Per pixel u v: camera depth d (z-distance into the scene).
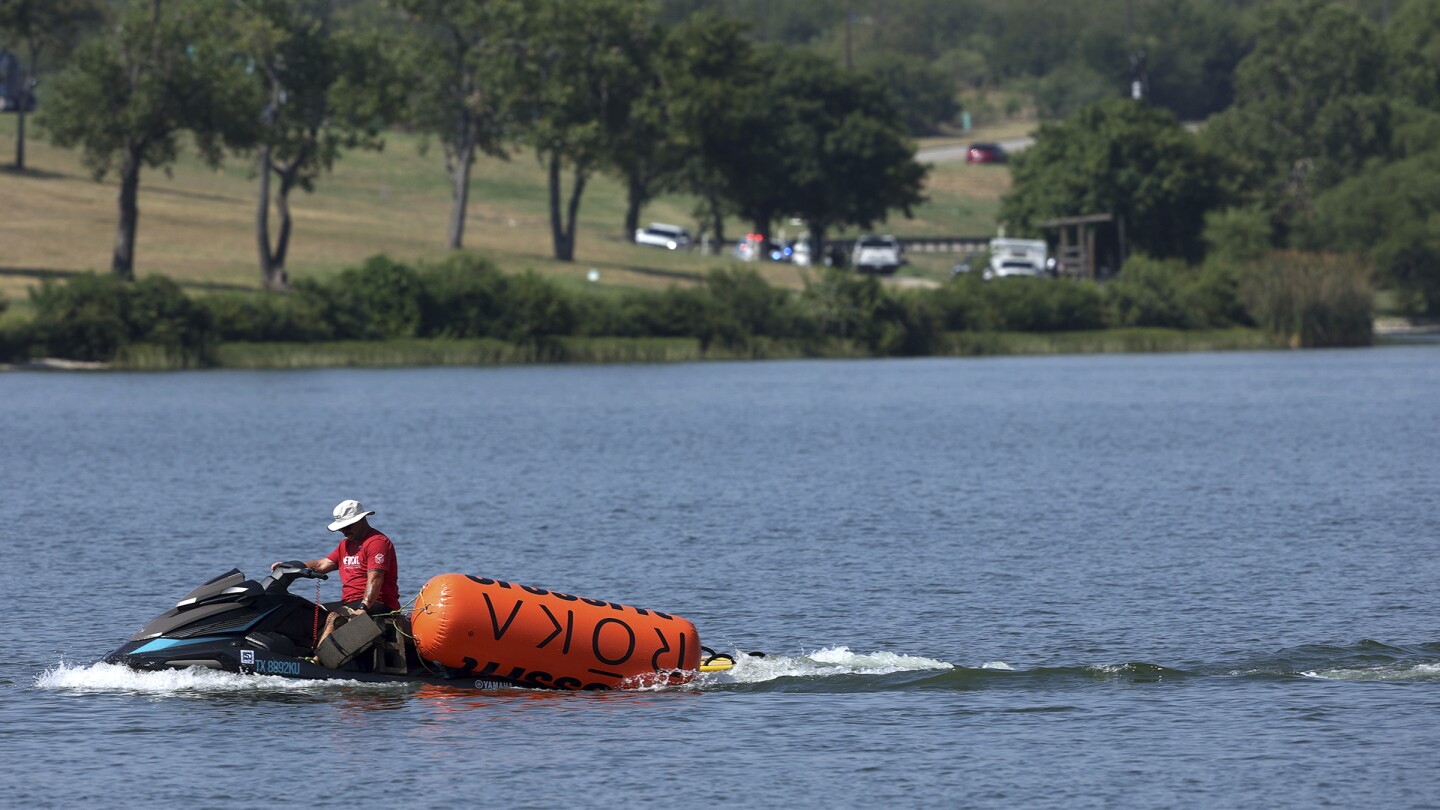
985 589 90.94
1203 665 72.00
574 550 106.06
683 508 128.12
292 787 55.28
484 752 59.12
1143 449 175.75
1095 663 72.81
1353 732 61.22
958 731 61.91
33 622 82.19
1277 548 104.50
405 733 61.53
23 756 58.66
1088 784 55.41
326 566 69.06
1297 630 79.06
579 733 61.59
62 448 184.50
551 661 67.12
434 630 66.56
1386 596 87.38
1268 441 182.50
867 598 88.56
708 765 57.69
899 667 71.44
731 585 92.69
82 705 65.06
